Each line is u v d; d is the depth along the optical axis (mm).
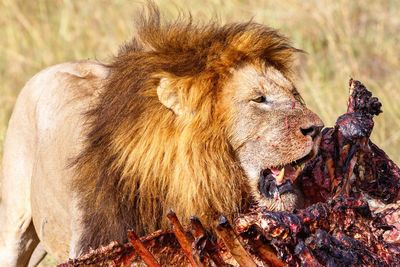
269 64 7363
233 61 7047
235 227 6086
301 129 6855
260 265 6328
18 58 17828
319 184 7211
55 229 8719
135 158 6895
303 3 17859
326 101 13445
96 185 7145
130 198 6953
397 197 7301
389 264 6258
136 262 6387
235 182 6953
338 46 16547
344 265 5910
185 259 6508
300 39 16469
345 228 6168
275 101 7043
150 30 7578
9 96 16000
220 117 6922
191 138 6809
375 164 7195
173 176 6863
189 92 6855
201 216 6871
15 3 20266
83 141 7570
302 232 5844
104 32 18766
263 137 6906
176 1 17375
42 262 10312
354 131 6914
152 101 6934
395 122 13148
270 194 6973
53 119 8727
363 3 18016
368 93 7211
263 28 7484
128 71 7188
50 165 8547
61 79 9016
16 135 9492
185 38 7242
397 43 16703
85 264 6082
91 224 7344
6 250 9523
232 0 17719
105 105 7230
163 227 6930
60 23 19609
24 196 9398
